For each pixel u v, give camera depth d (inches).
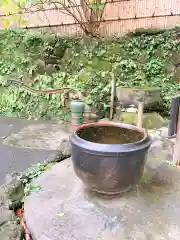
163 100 202.2
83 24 227.0
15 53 245.8
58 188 88.2
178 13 199.0
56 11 238.5
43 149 135.8
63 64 234.8
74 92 180.5
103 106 208.4
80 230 66.4
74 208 76.2
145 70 211.3
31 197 83.4
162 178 97.8
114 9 221.9
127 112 178.9
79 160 75.0
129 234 64.9
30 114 229.9
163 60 206.7
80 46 229.6
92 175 73.0
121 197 81.9
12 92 241.3
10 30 247.4
